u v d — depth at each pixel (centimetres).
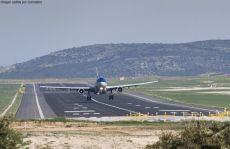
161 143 8475
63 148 12425
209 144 8231
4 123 9112
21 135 9288
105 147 12750
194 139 8388
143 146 13025
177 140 8394
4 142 8888
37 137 14162
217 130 8731
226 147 8244
